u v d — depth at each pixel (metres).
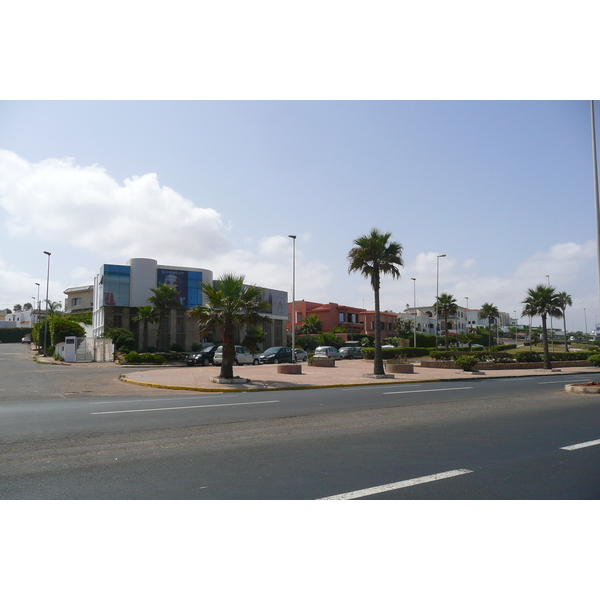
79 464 6.93
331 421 10.80
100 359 43.03
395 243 26.78
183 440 8.59
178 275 51.53
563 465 7.09
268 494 5.68
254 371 28.64
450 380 25.73
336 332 75.75
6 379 23.09
